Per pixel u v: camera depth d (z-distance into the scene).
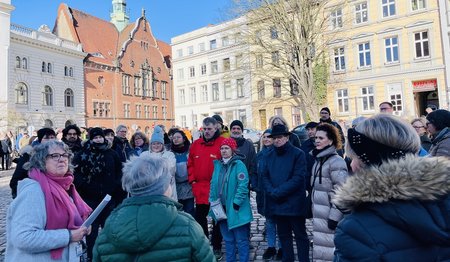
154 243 1.73
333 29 28.23
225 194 4.42
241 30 25.89
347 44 28.47
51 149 2.65
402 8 26.14
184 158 5.65
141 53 58.75
